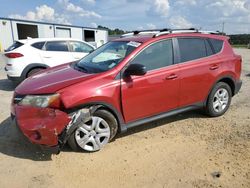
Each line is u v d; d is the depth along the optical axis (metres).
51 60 8.95
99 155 4.05
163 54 4.71
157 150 4.22
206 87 5.24
